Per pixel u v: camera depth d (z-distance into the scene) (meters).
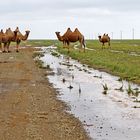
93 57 48.75
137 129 14.24
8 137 12.80
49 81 26.94
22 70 33.34
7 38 61.78
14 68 34.91
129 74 30.56
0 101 18.78
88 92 22.42
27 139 12.62
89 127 14.45
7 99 19.31
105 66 37.78
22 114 16.14
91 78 29.28
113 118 15.92
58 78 28.84
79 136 13.17
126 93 22.23
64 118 15.72
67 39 60.81
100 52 62.06
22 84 24.80
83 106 18.28
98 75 31.45
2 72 31.48
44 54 61.41
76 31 60.91
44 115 16.12
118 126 14.65
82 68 37.28
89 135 13.36
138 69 32.50
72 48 80.38
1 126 14.17
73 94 21.64
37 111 16.81
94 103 19.08
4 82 25.58
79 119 15.65
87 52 61.19
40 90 22.52
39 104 18.33
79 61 45.59
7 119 15.24
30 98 19.75
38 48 87.38
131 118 15.96
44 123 14.80
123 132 13.81
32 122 14.89
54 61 45.88
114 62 40.28
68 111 17.11
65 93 21.91
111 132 13.80
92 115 16.42
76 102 19.27
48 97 20.30
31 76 29.25
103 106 18.36
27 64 39.44
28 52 65.00
